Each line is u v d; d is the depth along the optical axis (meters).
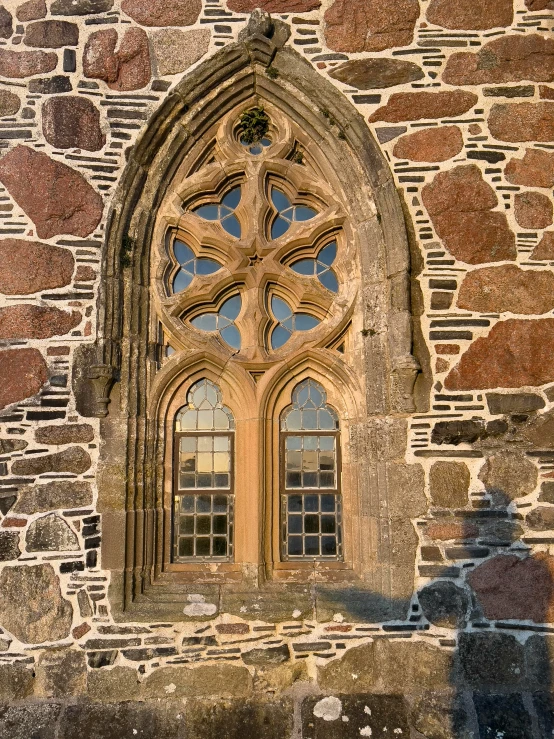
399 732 3.61
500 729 3.61
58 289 4.14
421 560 3.92
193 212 4.55
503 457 4.02
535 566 3.90
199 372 4.36
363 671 3.81
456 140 4.37
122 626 3.82
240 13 4.55
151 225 4.40
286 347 4.34
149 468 4.12
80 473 3.97
